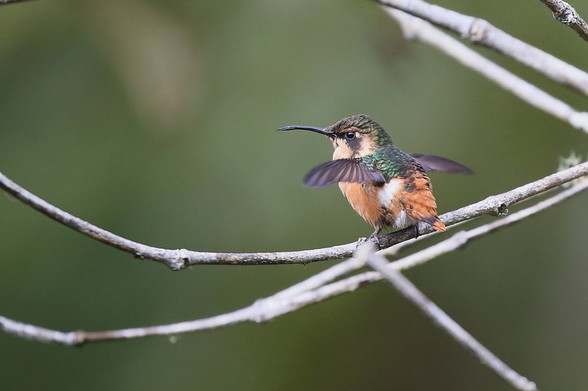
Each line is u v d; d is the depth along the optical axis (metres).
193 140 10.98
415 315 12.56
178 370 11.66
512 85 7.90
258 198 10.92
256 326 12.25
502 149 11.45
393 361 12.52
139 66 9.82
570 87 6.54
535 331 12.62
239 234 10.90
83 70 10.56
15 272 10.94
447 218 6.35
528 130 11.51
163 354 11.70
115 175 10.96
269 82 10.91
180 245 10.88
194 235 10.89
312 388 12.26
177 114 9.77
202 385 11.77
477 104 11.37
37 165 10.79
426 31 8.41
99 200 10.88
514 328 12.66
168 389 11.55
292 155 10.86
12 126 10.69
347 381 12.46
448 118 11.13
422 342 12.62
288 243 10.85
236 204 10.94
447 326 5.73
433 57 11.20
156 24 9.99
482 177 11.38
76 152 10.86
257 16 10.98
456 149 11.09
